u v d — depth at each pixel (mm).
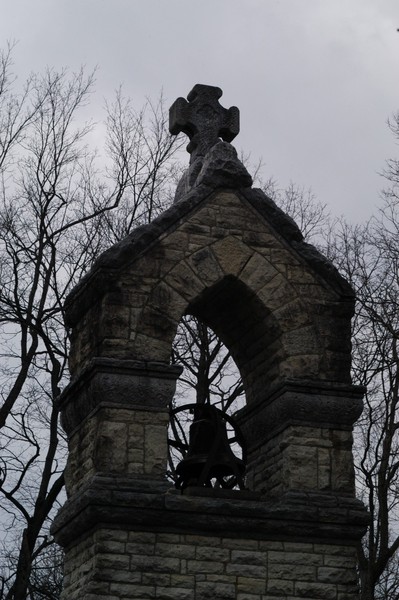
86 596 17297
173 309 18672
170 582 17516
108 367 18156
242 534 18000
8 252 29188
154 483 17828
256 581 17828
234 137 21031
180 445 20000
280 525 18062
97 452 17891
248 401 20047
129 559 17469
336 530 18234
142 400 18172
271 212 19453
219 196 19359
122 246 18672
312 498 18312
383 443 28016
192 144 20844
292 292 19188
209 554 17797
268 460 19297
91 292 18875
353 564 18234
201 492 18297
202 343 29609
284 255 19328
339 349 19109
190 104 20953
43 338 28188
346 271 31016
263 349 19484
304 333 19047
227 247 19109
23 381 28359
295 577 17969
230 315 19859
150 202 31266
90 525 17781
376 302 29625
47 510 27859
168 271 18797
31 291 28469
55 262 29688
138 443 17984
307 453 18562
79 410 18859
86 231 30625
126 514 17578
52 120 30375
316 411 18750
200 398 29234
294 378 18797
